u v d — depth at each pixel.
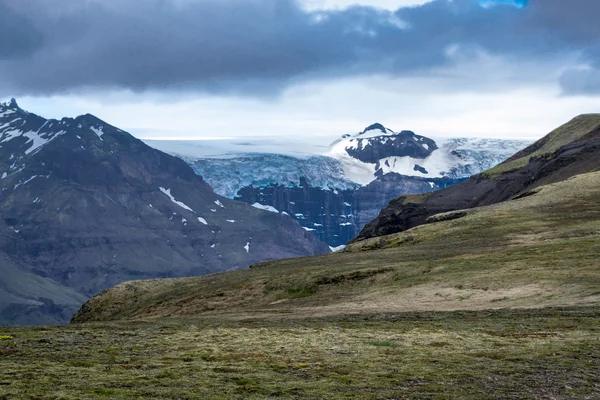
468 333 41.09
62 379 26.16
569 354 33.06
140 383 25.64
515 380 27.05
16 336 39.72
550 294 62.53
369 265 96.94
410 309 64.12
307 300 83.12
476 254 92.88
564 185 162.38
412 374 28.11
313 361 31.19
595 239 91.56
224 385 25.56
